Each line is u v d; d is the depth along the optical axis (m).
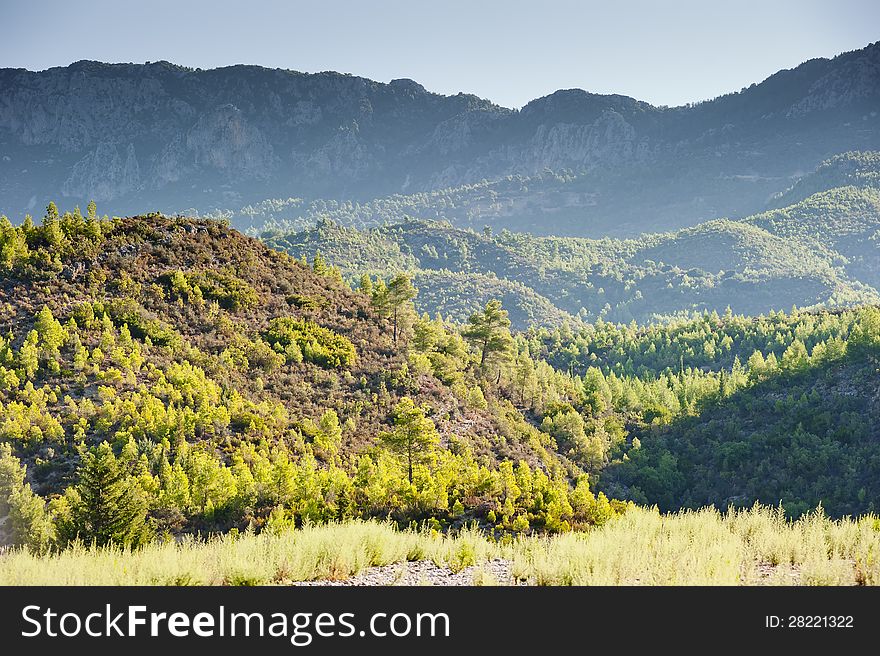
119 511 29.11
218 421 56.19
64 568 14.87
